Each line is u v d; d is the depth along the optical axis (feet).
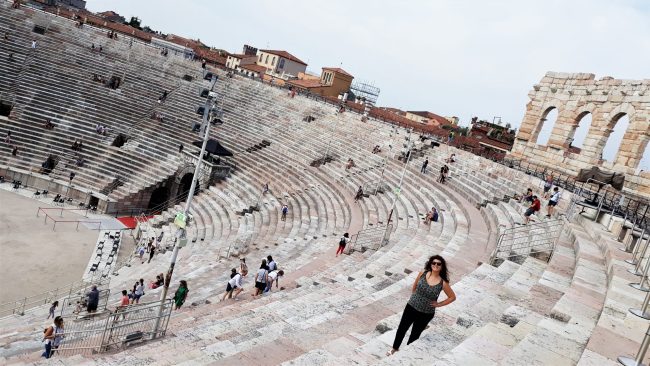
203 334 41.42
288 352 35.01
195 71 220.64
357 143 169.99
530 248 57.88
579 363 24.14
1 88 170.71
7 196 139.23
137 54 217.15
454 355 25.86
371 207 109.40
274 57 360.07
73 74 192.13
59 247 114.52
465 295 41.29
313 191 132.36
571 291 37.96
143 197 156.66
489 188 110.01
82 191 150.20
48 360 41.50
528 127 137.39
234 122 194.70
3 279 92.02
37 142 160.76
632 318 30.78
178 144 176.86
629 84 106.32
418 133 177.47
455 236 73.67
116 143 175.42
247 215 124.98
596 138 113.60
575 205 78.33
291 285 61.98
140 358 37.24
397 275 54.85
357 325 39.99
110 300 81.97
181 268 90.22
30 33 199.31
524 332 30.37
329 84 292.81
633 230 52.54
